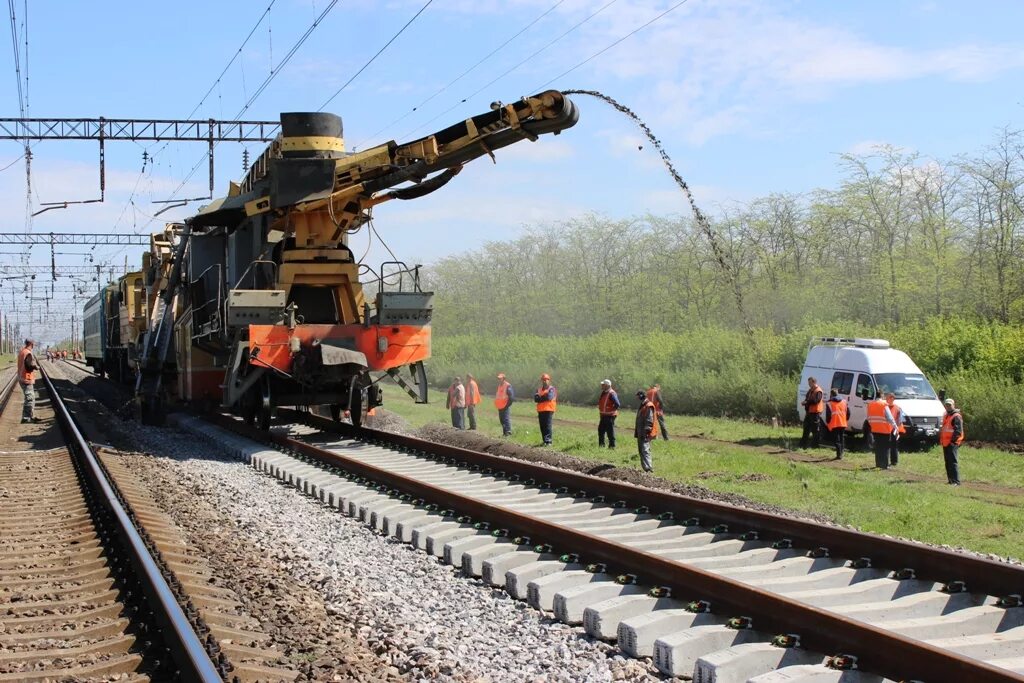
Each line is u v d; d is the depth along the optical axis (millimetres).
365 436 18812
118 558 8656
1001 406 23203
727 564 8289
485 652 6355
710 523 9734
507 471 13688
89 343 53062
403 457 15867
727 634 6062
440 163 16609
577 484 11992
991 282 31266
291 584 8039
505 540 9227
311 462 15211
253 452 16719
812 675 5250
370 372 17812
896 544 7656
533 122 15398
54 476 15031
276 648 6180
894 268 34125
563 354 39812
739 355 32250
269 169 17641
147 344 24109
